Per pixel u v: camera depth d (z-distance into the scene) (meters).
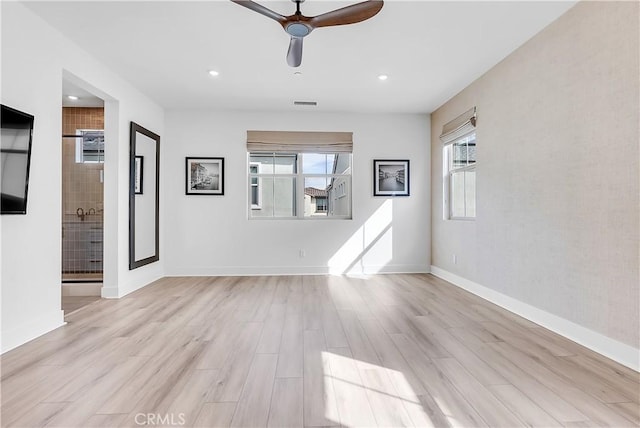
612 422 1.45
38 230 2.48
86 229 4.87
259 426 1.42
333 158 5.11
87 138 4.85
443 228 4.61
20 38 2.33
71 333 2.53
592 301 2.24
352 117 5.00
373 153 5.02
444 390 1.71
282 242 4.94
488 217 3.48
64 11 2.43
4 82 2.22
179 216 4.83
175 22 2.59
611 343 2.10
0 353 2.15
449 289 3.99
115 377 1.84
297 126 4.95
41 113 2.52
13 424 1.43
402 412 1.52
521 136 2.96
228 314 3.01
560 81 2.51
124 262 3.74
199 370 1.93
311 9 2.44
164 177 4.80
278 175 5.05
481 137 3.60
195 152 4.84
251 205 5.05
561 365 2.00
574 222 2.39
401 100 4.43
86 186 4.86
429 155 5.05
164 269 4.82
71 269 4.86
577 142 2.36
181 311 3.10
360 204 5.00
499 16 2.50
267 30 2.71
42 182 2.52
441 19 2.54
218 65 3.37
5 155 2.16
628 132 1.99
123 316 2.95
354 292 3.85
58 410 1.53
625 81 2.00
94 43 2.90
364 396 1.66
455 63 3.31
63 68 2.76
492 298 3.42
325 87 3.96
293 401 1.61
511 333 2.53
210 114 4.86
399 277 4.73
